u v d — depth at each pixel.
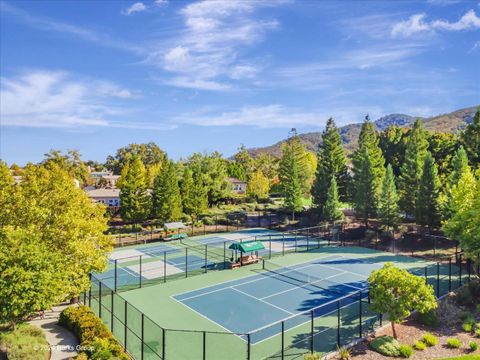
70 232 19.56
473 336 18.05
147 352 16.72
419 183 43.22
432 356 16.03
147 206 52.72
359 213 47.69
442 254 35.97
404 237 42.16
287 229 52.97
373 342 16.94
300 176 69.50
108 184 94.50
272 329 19.61
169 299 24.67
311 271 31.31
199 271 31.73
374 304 17.50
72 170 85.69
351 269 31.78
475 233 23.39
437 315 20.47
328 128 59.53
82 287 19.36
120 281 28.98
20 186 24.23
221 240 45.62
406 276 17.16
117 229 50.56
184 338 18.42
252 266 33.19
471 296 22.89
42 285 14.62
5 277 14.27
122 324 19.72
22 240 15.46
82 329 17.73
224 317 21.48
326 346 17.19
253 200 76.12
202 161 73.50
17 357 14.94
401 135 79.25
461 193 25.25
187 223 55.59
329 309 22.36
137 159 52.69
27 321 20.19
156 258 36.62
